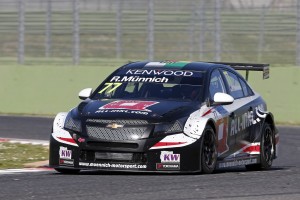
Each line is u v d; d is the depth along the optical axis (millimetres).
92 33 90688
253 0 89250
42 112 86500
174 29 86812
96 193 31516
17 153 52375
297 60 80750
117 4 90625
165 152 37750
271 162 46781
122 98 41500
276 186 34500
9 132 68312
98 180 35938
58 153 38906
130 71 43438
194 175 38281
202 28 86562
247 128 44250
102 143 37969
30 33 92000
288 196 31312
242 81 46094
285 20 84312
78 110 39906
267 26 84750
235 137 42688
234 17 85875
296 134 70000
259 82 80562
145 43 89438
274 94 80125
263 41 84688
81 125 38594
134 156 37750
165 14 87625
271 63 84062
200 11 86625
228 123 41781
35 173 39750
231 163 42031
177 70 43000
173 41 86938
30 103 86812
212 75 42844
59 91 86188
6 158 49281
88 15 92125
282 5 88500
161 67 43438
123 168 37781
